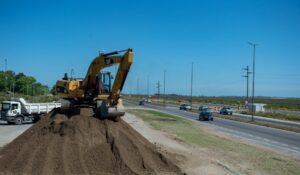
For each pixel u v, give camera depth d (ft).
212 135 115.03
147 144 66.74
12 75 381.81
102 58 64.80
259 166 64.44
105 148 53.42
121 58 62.13
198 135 111.75
